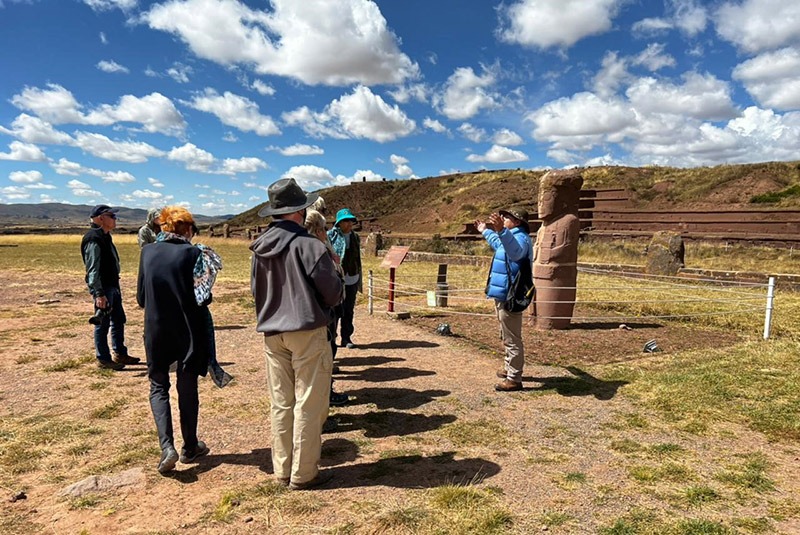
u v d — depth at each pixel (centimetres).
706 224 2414
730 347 663
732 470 323
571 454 348
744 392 471
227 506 277
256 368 571
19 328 791
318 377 296
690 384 492
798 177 2939
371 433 388
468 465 330
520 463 333
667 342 698
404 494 291
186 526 259
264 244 294
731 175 3167
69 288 1321
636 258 1822
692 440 372
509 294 466
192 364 328
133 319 891
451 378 535
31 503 282
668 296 1080
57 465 332
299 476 294
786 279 1194
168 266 320
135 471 321
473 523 257
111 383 513
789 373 529
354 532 251
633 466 328
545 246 789
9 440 369
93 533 253
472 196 5125
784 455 347
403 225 5153
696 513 272
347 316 670
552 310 782
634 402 454
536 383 516
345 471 323
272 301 297
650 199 3344
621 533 251
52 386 501
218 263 334
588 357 621
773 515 270
